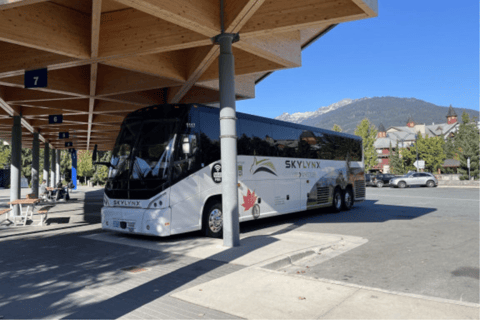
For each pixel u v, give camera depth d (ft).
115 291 17.20
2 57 32.58
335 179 52.54
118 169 31.86
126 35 29.17
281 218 48.39
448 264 22.39
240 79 47.34
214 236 32.27
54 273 20.53
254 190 37.73
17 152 56.24
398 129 604.90
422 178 132.67
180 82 39.63
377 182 145.79
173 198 29.01
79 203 78.07
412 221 42.04
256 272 19.74
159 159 29.60
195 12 24.08
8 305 15.56
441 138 261.44
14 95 46.60
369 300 15.29
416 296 15.83
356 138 59.67
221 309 14.56
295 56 34.96
